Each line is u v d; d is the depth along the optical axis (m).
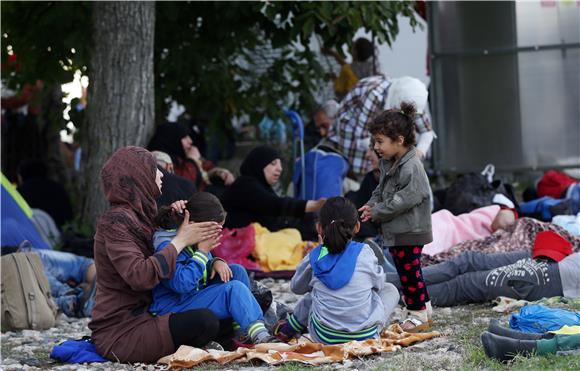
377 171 16.16
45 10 20.61
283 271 16.33
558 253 13.28
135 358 10.26
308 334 10.91
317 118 20.44
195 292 10.56
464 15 20.84
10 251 15.71
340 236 10.47
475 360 9.38
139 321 10.30
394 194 11.42
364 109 17.59
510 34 20.78
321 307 10.52
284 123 21.94
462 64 20.95
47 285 13.96
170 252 10.09
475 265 13.42
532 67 20.78
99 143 18.08
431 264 15.08
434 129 21.06
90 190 18.16
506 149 20.95
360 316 10.46
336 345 10.09
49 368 10.33
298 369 9.41
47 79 21.23
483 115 20.95
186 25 21.16
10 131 24.84
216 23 20.75
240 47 21.45
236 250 16.59
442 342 10.52
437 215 16.62
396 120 11.36
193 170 17.95
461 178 17.78
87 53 19.44
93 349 10.62
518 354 9.17
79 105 22.44
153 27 18.41
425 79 24.36
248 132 23.69
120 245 10.10
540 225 15.62
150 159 10.52
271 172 17.50
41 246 16.64
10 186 16.72
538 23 20.73
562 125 20.78
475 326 11.40
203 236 10.28
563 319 9.84
